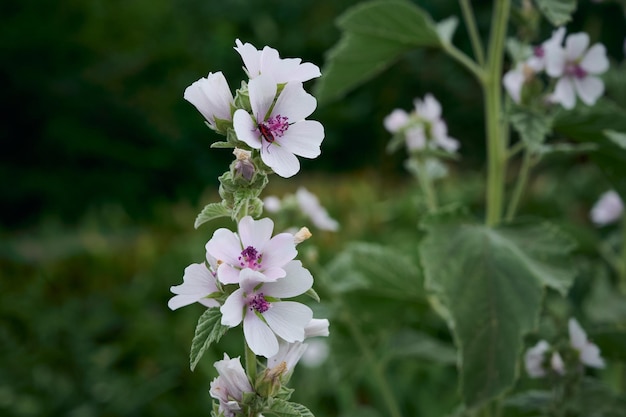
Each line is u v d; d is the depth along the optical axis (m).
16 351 1.40
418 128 0.83
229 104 0.48
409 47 0.77
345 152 3.30
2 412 1.29
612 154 0.73
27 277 1.76
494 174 0.74
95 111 3.05
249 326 0.46
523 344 0.69
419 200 0.86
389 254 0.78
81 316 1.57
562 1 0.63
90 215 2.53
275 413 0.49
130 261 1.78
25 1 2.99
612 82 0.91
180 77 3.25
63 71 3.04
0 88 2.96
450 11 3.21
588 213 1.89
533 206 1.93
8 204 2.87
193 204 2.99
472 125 3.26
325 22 3.54
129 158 2.97
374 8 0.74
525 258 0.67
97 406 1.34
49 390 1.35
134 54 3.17
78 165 3.01
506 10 0.72
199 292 0.47
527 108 0.69
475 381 0.65
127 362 1.48
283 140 0.47
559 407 0.69
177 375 1.43
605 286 1.03
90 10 3.11
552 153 0.74
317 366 1.23
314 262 0.79
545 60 0.71
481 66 0.75
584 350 0.68
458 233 0.68
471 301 0.66
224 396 0.49
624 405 0.68
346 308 0.80
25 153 3.00
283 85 0.48
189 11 3.53
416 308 0.80
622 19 2.26
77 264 1.76
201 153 3.14
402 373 1.30
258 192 0.48
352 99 3.31
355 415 1.18
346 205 2.00
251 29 3.59
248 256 0.46
